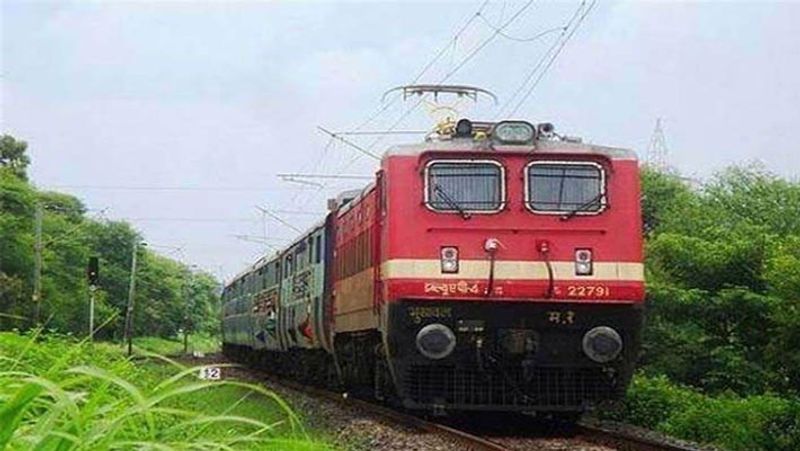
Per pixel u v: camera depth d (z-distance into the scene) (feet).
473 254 48.83
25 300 155.53
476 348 49.19
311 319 82.53
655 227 175.42
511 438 50.47
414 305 48.67
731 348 106.52
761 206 158.51
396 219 49.11
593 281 48.88
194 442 11.93
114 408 11.75
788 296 84.79
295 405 69.26
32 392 9.86
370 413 62.23
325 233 76.64
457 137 51.37
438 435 48.73
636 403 81.76
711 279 111.65
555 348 49.37
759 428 81.41
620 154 50.24
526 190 49.42
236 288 160.56
